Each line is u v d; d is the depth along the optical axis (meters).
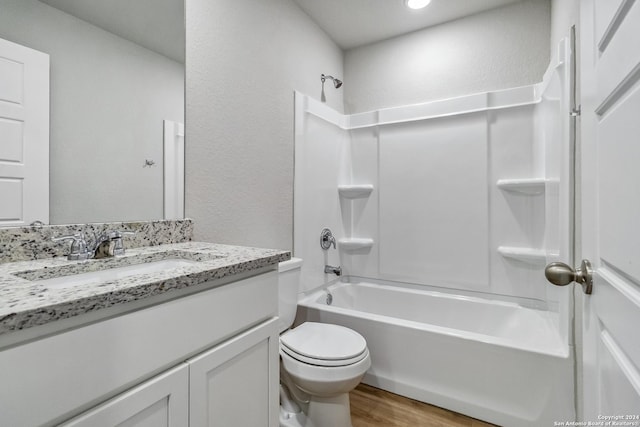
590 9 0.67
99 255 0.96
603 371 0.59
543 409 1.36
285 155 1.94
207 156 1.42
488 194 2.10
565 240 1.35
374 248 2.50
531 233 1.98
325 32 2.42
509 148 2.04
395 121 2.39
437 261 2.26
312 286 2.21
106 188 1.08
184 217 1.32
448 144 2.22
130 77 1.15
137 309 0.63
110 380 0.58
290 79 2.00
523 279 1.99
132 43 1.16
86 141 1.03
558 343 1.47
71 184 0.99
